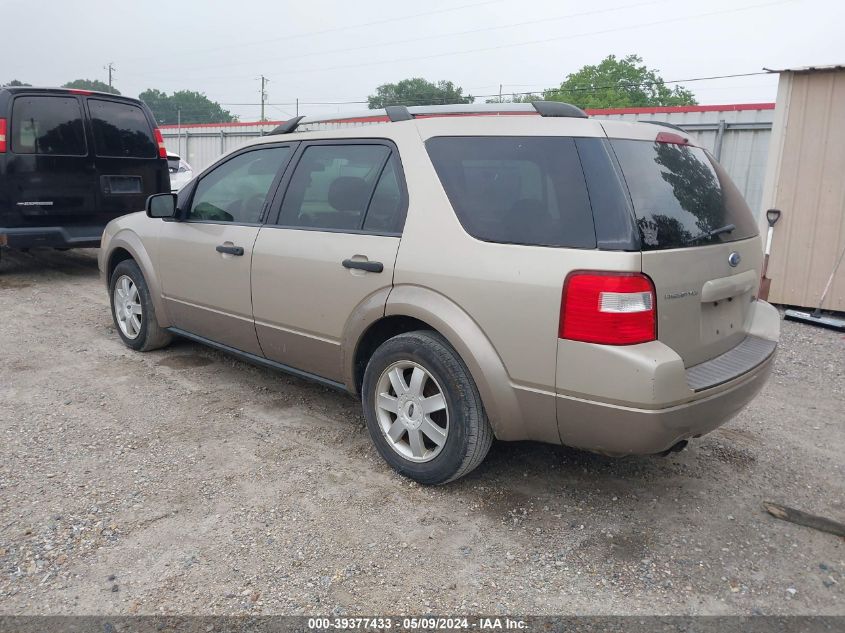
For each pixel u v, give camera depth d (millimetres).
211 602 2535
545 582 2699
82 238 7898
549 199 2914
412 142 3418
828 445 4113
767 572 2812
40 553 2793
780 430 4328
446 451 3199
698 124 11414
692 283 2885
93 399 4465
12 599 2520
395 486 3404
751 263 3426
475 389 3117
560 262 2799
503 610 2533
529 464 3688
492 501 3289
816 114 7363
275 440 3908
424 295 3197
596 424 2799
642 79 57562
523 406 2977
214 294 4461
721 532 3100
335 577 2691
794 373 5547
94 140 7938
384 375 3457
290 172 4059
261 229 4098
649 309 2695
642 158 2973
